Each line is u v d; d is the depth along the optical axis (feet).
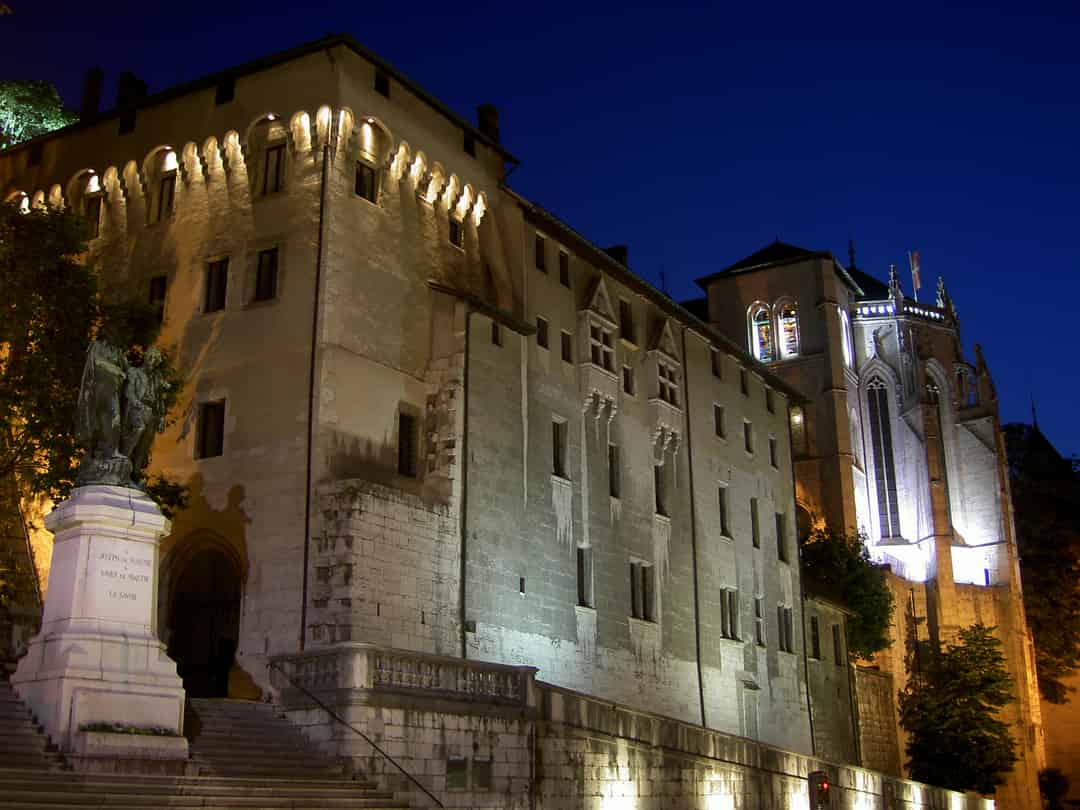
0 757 68.18
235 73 128.57
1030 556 315.99
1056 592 310.65
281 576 110.01
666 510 165.17
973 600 278.67
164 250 129.39
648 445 164.04
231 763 80.38
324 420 113.29
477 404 128.47
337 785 82.84
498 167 145.89
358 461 116.37
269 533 112.06
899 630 257.14
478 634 121.08
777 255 291.17
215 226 126.62
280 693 93.40
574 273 155.74
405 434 125.08
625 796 111.45
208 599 115.85
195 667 114.11
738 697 172.86
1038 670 307.58
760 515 193.57
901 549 282.56
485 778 96.02
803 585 204.64
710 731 128.67
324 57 124.06
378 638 107.76
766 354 280.72
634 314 168.14
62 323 107.24
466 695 96.78
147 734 74.54
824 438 270.05
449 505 121.19
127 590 77.25
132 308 114.11
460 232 138.31
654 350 167.94
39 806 62.34
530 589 131.64
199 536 116.16
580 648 139.13
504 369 134.62
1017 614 282.15
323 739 88.79
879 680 235.61
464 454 124.57
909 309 301.43
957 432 299.99
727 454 186.09
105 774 69.67
